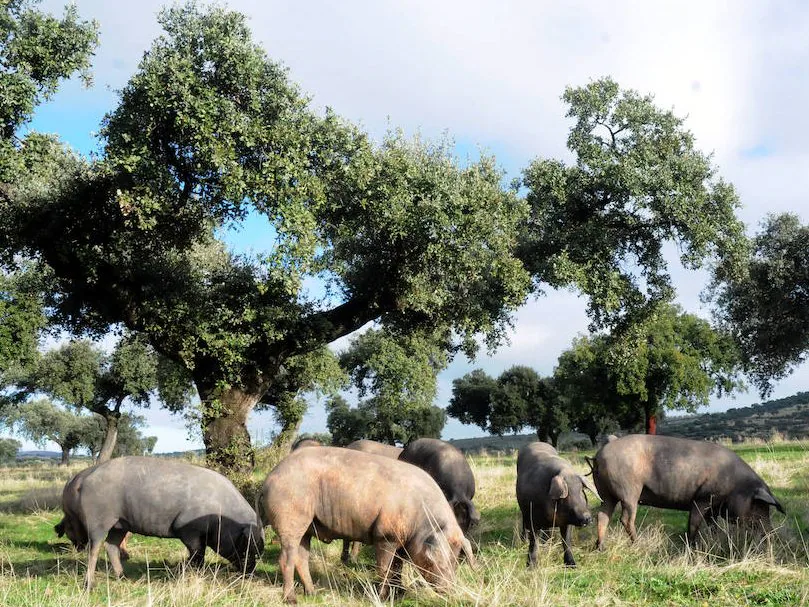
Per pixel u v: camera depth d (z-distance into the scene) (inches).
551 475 382.6
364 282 741.3
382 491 328.2
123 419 2679.6
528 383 2667.3
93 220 665.0
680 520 475.5
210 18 605.6
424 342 1397.6
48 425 2679.6
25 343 920.9
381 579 328.5
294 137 602.9
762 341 1219.2
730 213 783.7
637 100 803.4
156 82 573.9
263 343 722.8
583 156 794.8
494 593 286.5
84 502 373.7
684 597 285.3
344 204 666.8
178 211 660.1
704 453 410.6
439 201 641.6
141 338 779.4
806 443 1016.9
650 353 1610.5
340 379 1082.1
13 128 563.8
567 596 288.5
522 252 785.6
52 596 327.9
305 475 337.1
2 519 610.2
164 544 494.6
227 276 722.2
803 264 1161.4
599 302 784.9
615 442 428.5
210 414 687.7
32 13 566.3
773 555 339.9
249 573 374.9
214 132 593.6
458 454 471.5
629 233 823.1
